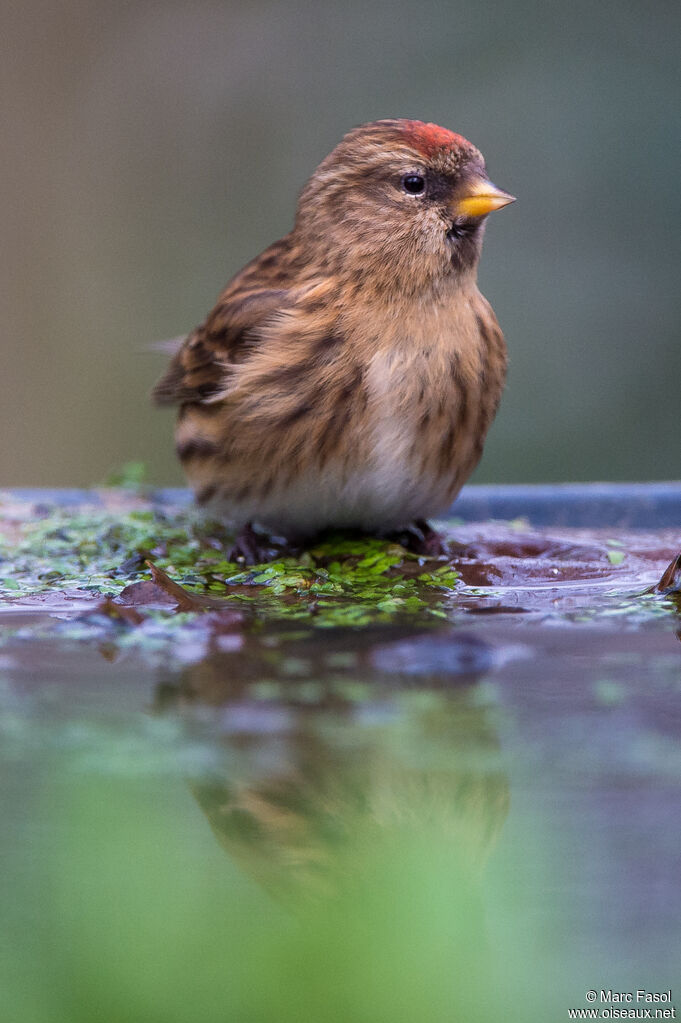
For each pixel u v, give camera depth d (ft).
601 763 18.62
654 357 54.60
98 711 19.92
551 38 56.80
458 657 21.85
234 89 59.77
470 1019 14.02
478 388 28.71
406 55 58.23
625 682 21.03
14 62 59.98
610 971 15.61
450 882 15.62
